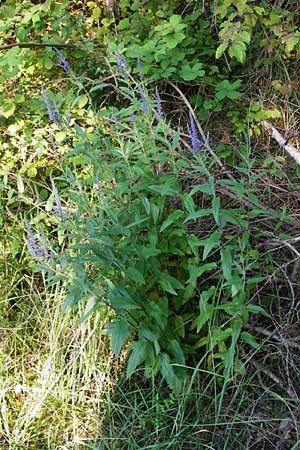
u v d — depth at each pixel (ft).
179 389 8.73
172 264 9.39
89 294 8.41
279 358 9.17
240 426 8.84
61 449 9.00
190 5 13.41
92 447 8.76
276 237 9.21
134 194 9.57
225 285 8.46
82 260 8.34
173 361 9.04
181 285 8.93
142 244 9.26
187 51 12.11
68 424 9.29
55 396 9.48
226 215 8.46
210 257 9.84
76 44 12.12
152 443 8.83
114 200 9.48
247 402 9.02
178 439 8.68
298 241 9.46
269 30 12.57
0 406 9.43
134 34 12.59
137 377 9.61
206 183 9.09
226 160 11.52
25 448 9.07
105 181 9.73
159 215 9.10
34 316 10.34
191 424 8.79
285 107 12.26
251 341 8.54
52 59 12.48
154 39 11.82
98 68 11.87
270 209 9.72
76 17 13.41
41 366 9.89
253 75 12.78
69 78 11.62
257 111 12.03
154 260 8.94
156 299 9.16
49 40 12.37
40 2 14.02
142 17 12.83
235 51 10.60
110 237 8.74
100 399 9.39
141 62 11.61
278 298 9.42
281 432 8.65
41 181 12.03
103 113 10.18
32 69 12.55
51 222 11.18
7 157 11.90
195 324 9.23
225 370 8.57
